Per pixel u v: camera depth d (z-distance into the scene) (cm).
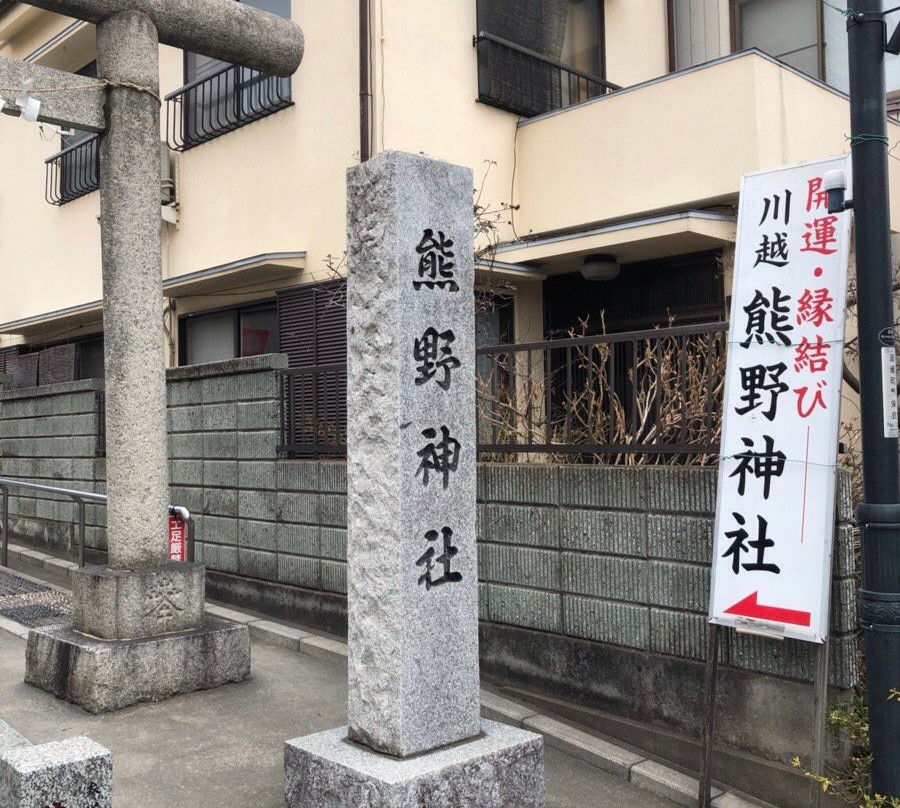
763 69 876
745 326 476
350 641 439
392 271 426
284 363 809
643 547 535
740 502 466
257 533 825
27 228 1492
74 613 635
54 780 298
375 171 437
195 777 489
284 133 1019
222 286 1092
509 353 659
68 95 623
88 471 1056
